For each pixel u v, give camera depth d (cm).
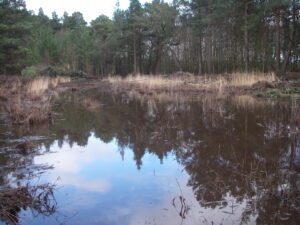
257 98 1257
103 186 375
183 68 3909
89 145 565
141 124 761
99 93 1741
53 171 427
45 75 2877
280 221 284
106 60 4634
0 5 2119
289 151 497
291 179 377
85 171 429
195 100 1248
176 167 438
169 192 355
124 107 1096
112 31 4178
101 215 303
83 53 4331
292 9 2008
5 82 1788
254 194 340
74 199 339
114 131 685
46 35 4128
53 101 1281
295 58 2709
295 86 1434
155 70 3912
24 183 378
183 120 799
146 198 340
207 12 2777
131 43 3966
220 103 1125
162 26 3347
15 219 294
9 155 495
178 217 297
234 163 446
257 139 577
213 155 487
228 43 3047
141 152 518
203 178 393
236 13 2338
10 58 2280
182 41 3503
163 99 1332
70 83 2672
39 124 761
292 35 2028
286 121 743
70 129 706
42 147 548
